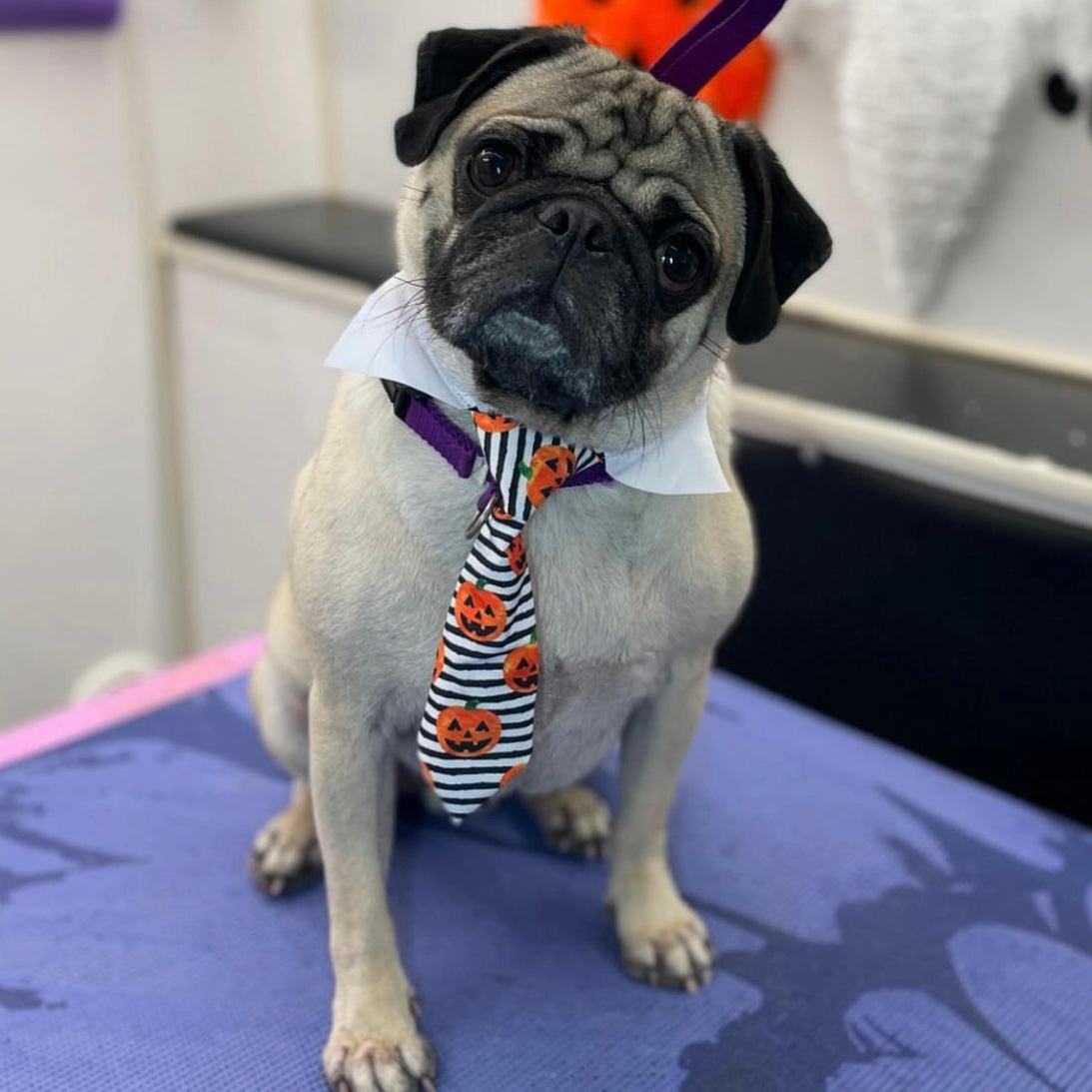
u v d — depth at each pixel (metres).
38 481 1.87
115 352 1.91
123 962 0.99
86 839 1.14
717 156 0.79
